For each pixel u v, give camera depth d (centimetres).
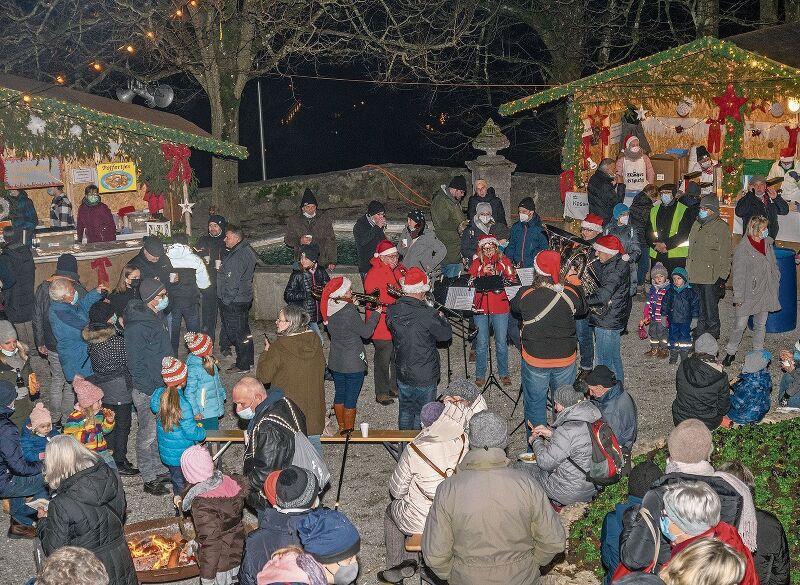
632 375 1228
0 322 938
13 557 859
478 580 576
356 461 1023
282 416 741
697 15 2153
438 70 2023
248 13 1891
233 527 671
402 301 967
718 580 468
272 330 1480
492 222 1278
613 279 1086
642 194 1465
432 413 740
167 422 847
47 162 1650
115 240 1591
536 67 2770
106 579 495
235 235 1262
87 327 977
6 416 820
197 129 1708
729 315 1443
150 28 1831
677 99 1641
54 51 2023
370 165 2422
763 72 1517
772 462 947
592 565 795
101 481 636
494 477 579
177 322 1258
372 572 816
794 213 1517
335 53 1967
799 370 1076
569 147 1745
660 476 631
